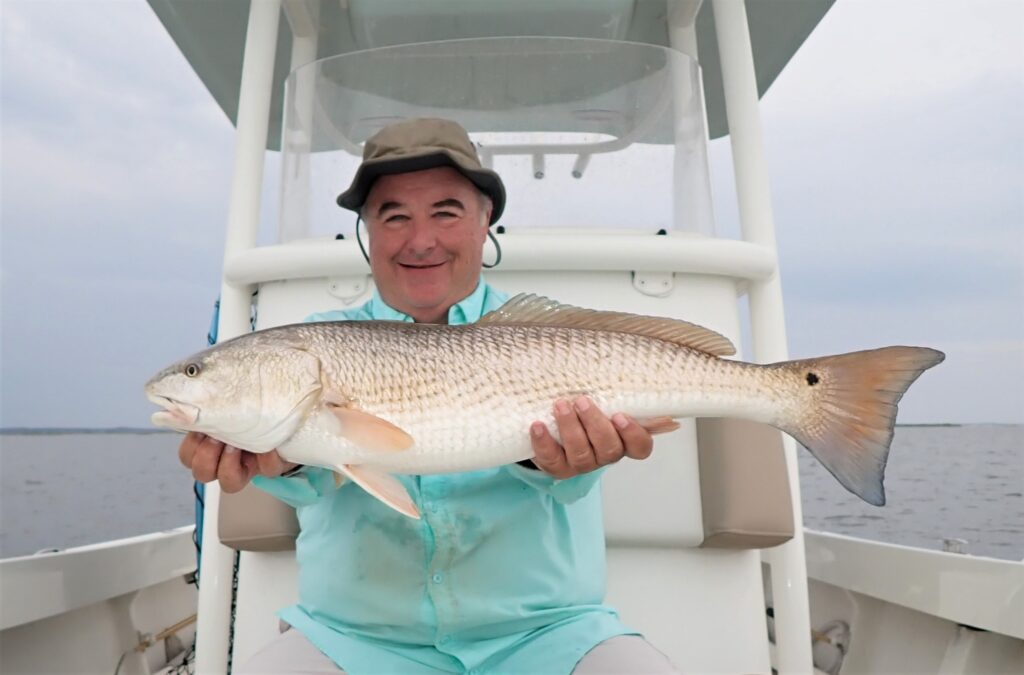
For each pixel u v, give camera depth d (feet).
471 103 4.10
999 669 3.37
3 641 3.53
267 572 3.57
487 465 2.43
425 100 4.12
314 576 2.80
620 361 2.51
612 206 4.00
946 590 3.49
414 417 2.40
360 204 3.13
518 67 4.11
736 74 4.19
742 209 4.06
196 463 2.41
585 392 2.48
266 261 3.66
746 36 4.25
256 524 3.32
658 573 3.53
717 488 3.35
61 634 3.88
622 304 3.68
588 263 3.62
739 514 3.28
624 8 4.40
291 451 2.40
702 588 3.52
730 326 3.72
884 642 4.09
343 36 4.99
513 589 2.67
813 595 5.02
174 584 5.13
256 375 2.36
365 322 2.50
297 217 4.13
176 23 4.94
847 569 4.40
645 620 3.49
